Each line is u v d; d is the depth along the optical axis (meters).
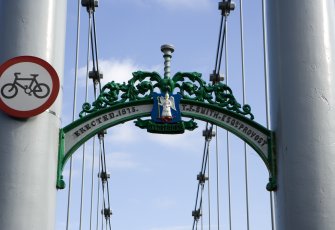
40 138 8.62
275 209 9.07
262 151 9.13
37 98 8.57
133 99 9.27
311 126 8.73
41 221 8.41
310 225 8.39
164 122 9.14
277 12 9.37
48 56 8.95
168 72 9.41
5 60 8.78
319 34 9.09
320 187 8.52
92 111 9.23
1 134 8.55
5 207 8.27
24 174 8.42
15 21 8.94
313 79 8.90
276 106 9.14
